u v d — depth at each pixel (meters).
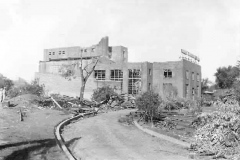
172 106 31.48
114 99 36.69
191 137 12.80
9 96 37.03
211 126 9.91
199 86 54.25
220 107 11.05
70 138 13.02
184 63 45.62
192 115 22.92
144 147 11.23
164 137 13.19
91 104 31.80
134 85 47.22
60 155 9.21
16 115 18.36
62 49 66.06
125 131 15.65
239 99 12.41
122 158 9.35
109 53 61.78
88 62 53.19
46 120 17.77
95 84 46.34
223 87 61.50
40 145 10.34
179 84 44.56
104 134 14.38
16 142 10.39
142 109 19.73
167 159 9.21
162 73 46.97
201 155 9.63
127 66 47.84
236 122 9.89
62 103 28.53
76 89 46.72
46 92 46.31
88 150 10.50
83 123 18.84
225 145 9.48
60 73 56.00
